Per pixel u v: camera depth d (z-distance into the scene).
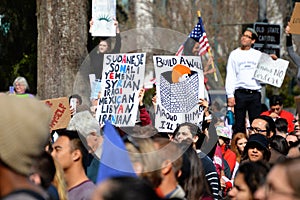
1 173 5.45
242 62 18.52
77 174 8.88
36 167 7.45
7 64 25.84
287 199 5.92
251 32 18.48
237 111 18.59
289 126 19.47
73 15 17.89
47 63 17.98
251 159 12.31
